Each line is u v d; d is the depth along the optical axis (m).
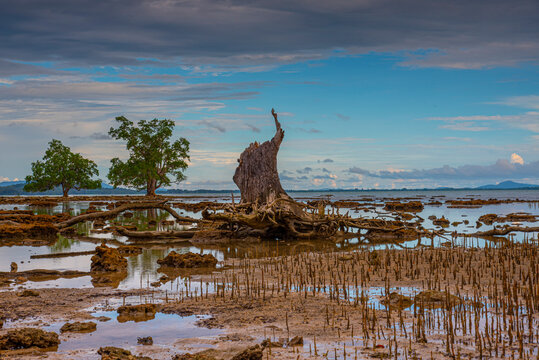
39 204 63.69
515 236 25.98
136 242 24.89
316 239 26.11
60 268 16.56
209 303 11.29
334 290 12.48
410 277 13.95
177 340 8.76
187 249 22.16
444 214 45.16
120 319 10.13
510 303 10.01
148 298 11.94
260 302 11.29
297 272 15.07
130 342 8.69
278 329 9.28
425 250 19.38
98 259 16.28
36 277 15.02
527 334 8.67
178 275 15.19
